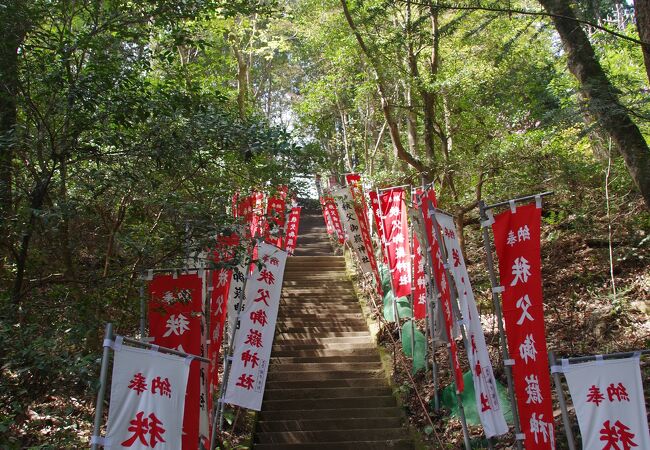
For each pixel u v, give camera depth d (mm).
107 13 6898
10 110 6449
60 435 6078
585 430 5355
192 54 13734
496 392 7148
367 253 12852
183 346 7238
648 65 6219
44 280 6363
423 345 11242
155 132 6633
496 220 7125
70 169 6656
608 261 11938
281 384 10977
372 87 12820
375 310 13320
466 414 9328
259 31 16812
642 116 6477
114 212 7332
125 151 6574
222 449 8914
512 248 6953
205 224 6645
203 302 8008
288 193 7703
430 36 11703
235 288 9766
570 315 10781
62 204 5973
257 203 10039
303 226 27578
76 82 6203
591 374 5445
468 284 7590
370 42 12117
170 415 5340
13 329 5422
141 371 5344
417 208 9359
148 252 6688
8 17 5977
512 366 6918
